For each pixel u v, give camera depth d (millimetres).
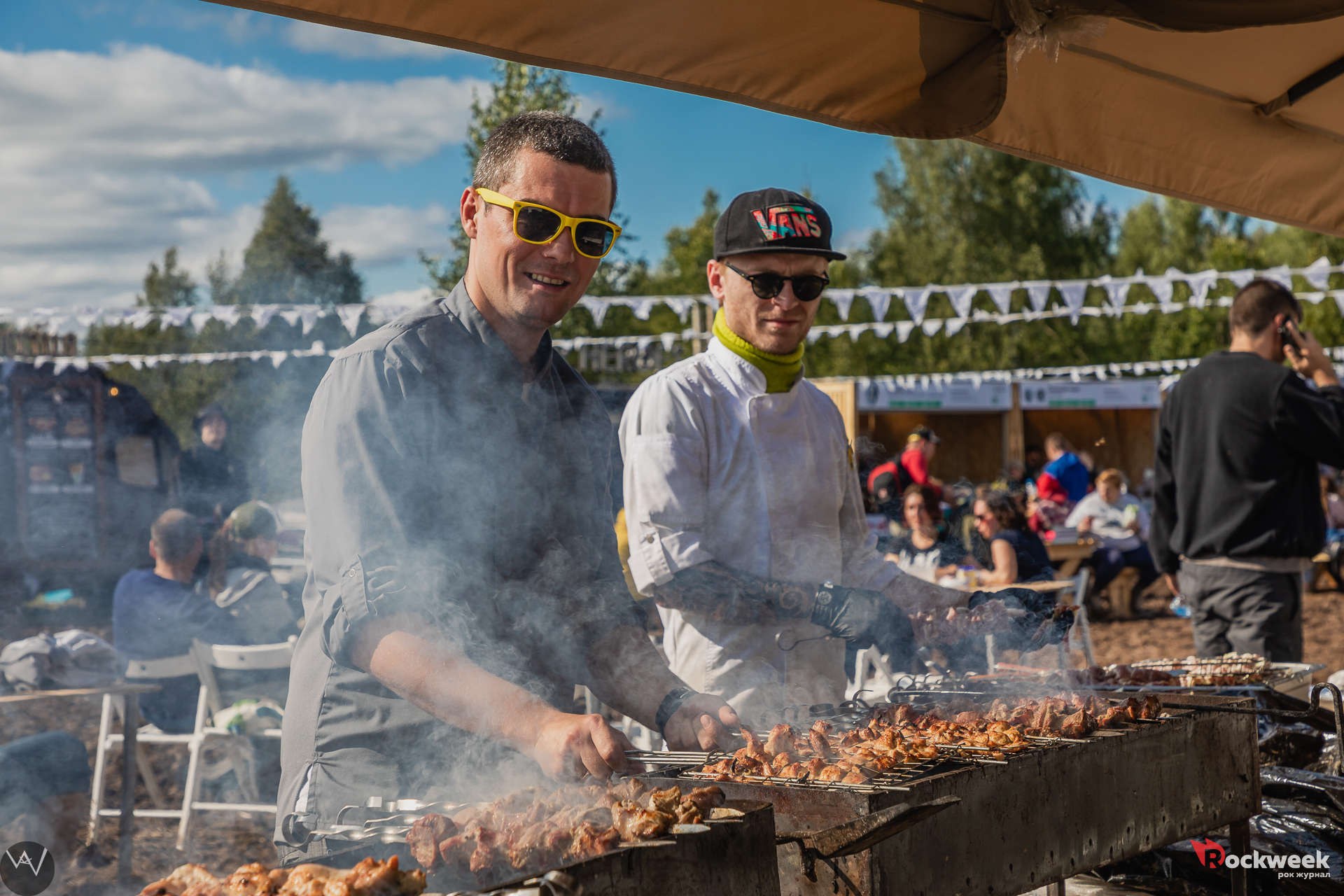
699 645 2285
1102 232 30406
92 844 3902
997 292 7656
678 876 993
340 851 1107
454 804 1354
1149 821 1646
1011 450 17469
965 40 2209
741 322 2393
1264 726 2385
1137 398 17125
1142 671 2512
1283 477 3529
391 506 1485
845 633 2113
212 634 4629
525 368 1813
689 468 2271
